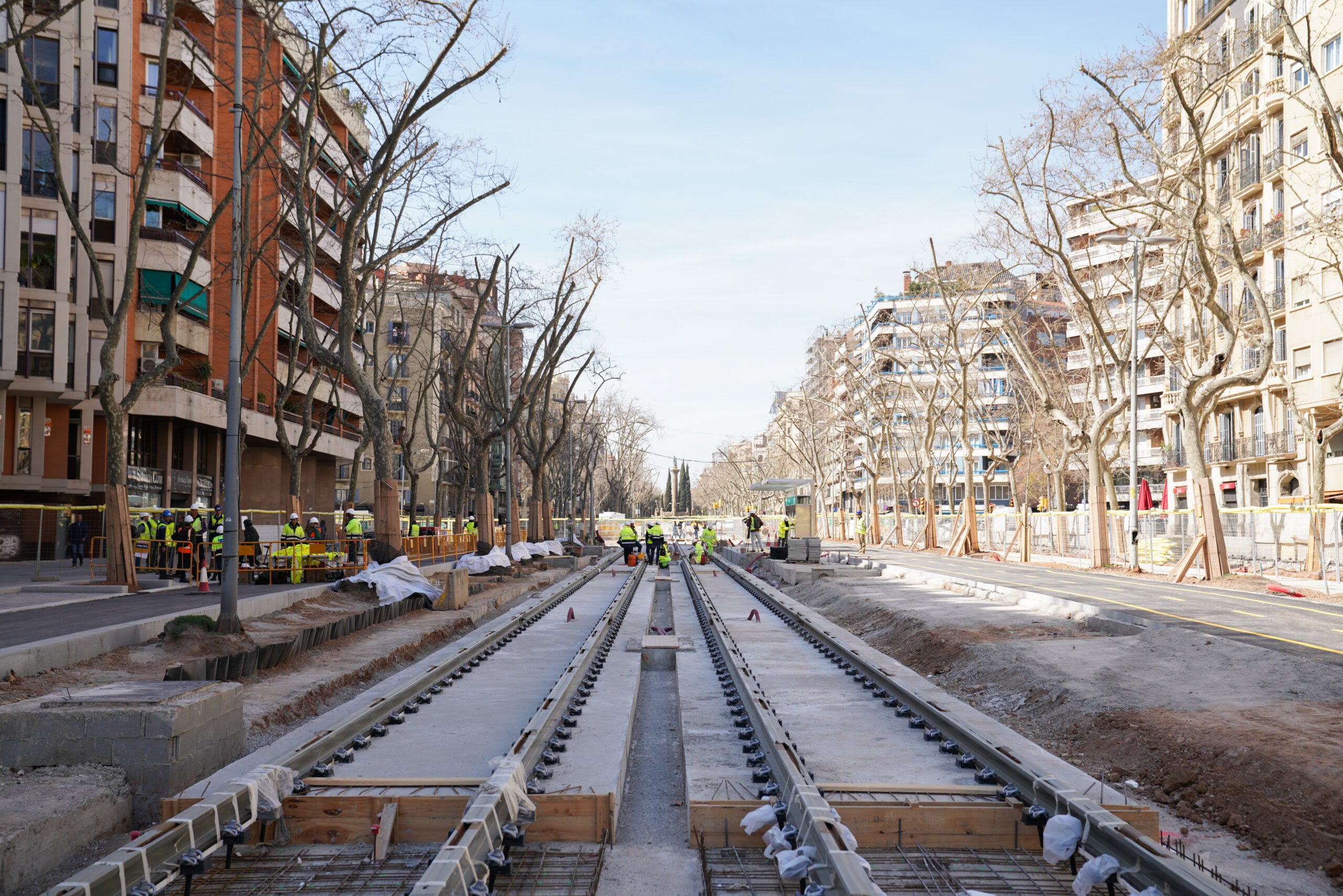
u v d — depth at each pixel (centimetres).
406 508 7881
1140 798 765
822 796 614
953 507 5678
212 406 4284
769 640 1650
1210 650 1229
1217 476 5081
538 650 1531
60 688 1104
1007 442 6331
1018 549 4300
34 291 3472
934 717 884
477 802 551
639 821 693
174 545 2603
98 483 3834
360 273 2792
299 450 3325
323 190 4800
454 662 1273
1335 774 684
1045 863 572
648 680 1382
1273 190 4166
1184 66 2620
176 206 3928
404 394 6762
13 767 697
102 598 1975
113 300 3738
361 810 614
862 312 5703
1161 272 3712
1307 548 2473
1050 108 2812
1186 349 4706
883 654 1402
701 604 2341
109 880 455
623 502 10481
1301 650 1239
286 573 2527
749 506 12156
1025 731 1030
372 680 1379
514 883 541
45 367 3475
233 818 570
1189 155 3125
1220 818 691
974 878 546
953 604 2169
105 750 698
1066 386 4609
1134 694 1041
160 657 1307
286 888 535
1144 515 3303
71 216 2009
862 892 421
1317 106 2412
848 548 6194
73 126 3594
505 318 4344
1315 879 580
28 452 3531
